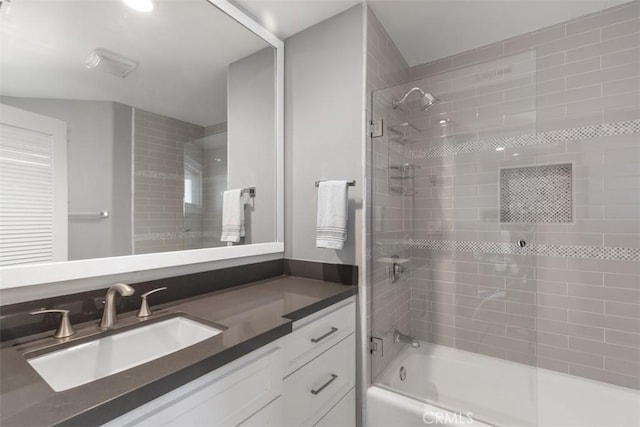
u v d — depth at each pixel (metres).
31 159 0.93
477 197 1.94
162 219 1.27
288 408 1.09
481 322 1.95
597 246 1.70
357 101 1.58
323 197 1.61
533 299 1.80
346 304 1.49
